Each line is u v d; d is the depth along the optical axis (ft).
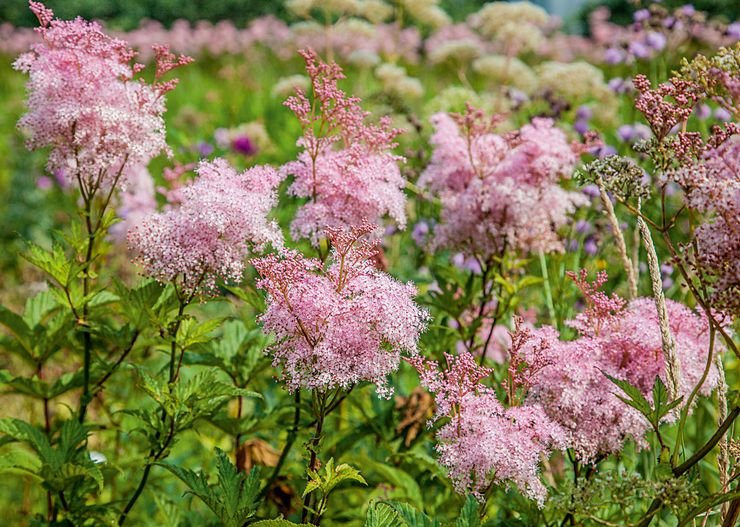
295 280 8.87
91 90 11.21
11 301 23.81
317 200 12.16
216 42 63.00
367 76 34.73
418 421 13.39
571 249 18.63
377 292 8.87
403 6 30.78
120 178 12.23
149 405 14.08
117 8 86.43
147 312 10.85
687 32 21.76
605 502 8.68
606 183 9.34
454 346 15.90
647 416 8.59
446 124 14.88
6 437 11.45
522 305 17.63
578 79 22.52
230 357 13.19
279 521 8.80
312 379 8.84
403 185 12.66
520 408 9.39
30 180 29.55
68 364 15.42
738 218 7.93
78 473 10.94
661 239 18.12
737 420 12.37
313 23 30.96
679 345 10.15
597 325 10.62
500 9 26.81
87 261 11.63
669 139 9.03
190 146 24.03
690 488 8.18
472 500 8.82
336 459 12.84
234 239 10.32
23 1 81.92
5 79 51.52
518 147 14.14
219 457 9.76
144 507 14.51
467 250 14.69
